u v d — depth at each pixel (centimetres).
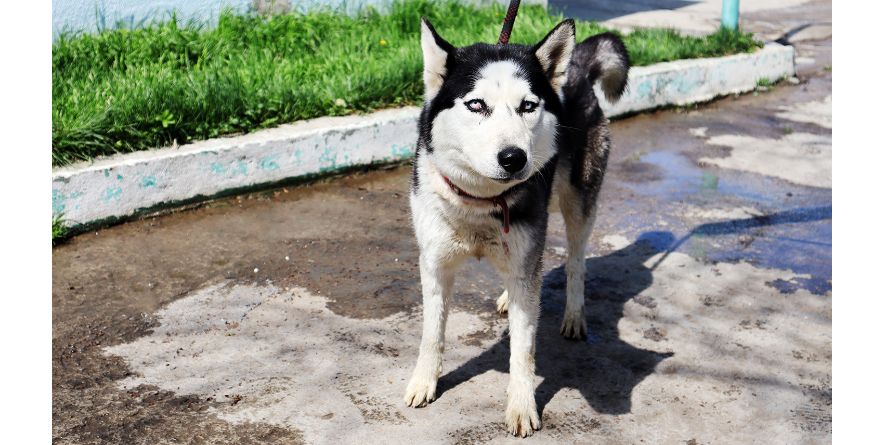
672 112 436
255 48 372
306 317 264
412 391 238
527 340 234
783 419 238
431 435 231
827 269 293
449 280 239
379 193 325
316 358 251
